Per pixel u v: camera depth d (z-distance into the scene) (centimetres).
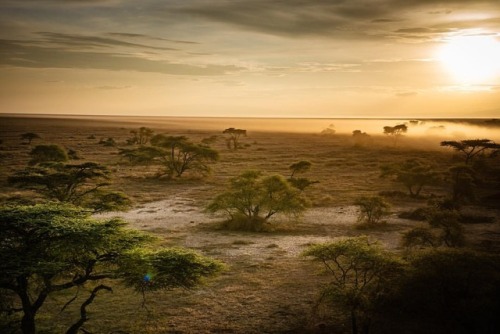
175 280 1698
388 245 3581
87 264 1703
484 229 4159
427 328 1986
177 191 6512
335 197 6041
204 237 3906
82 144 13788
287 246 3597
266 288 2614
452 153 12325
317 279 2758
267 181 4406
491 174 8094
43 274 1587
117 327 2097
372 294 1953
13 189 5959
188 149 7806
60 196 4350
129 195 6038
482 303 1869
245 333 2045
